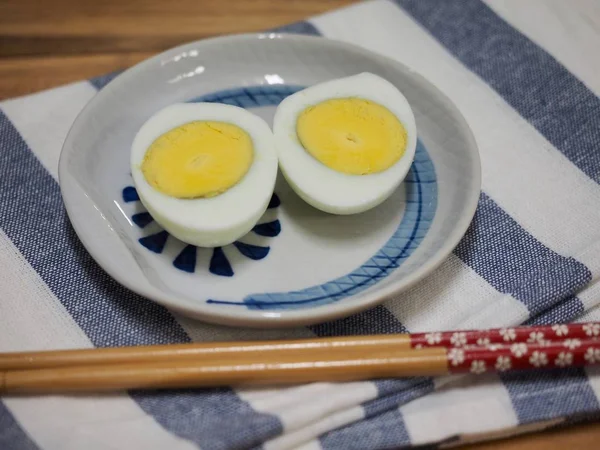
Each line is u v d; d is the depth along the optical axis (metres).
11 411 0.16
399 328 0.18
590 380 0.17
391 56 0.26
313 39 0.23
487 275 0.19
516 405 0.17
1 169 0.22
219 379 0.16
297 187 0.19
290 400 0.16
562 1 0.28
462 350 0.16
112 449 0.16
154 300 0.17
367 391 0.16
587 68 0.25
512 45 0.26
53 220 0.21
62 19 0.27
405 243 0.19
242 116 0.20
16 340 0.18
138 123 0.22
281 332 0.18
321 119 0.20
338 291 0.18
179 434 0.16
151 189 0.18
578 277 0.19
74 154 0.20
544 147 0.23
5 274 0.19
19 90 0.25
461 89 0.25
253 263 0.19
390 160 0.20
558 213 0.21
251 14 0.28
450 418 0.17
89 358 0.16
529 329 0.17
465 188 0.20
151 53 0.26
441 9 0.27
